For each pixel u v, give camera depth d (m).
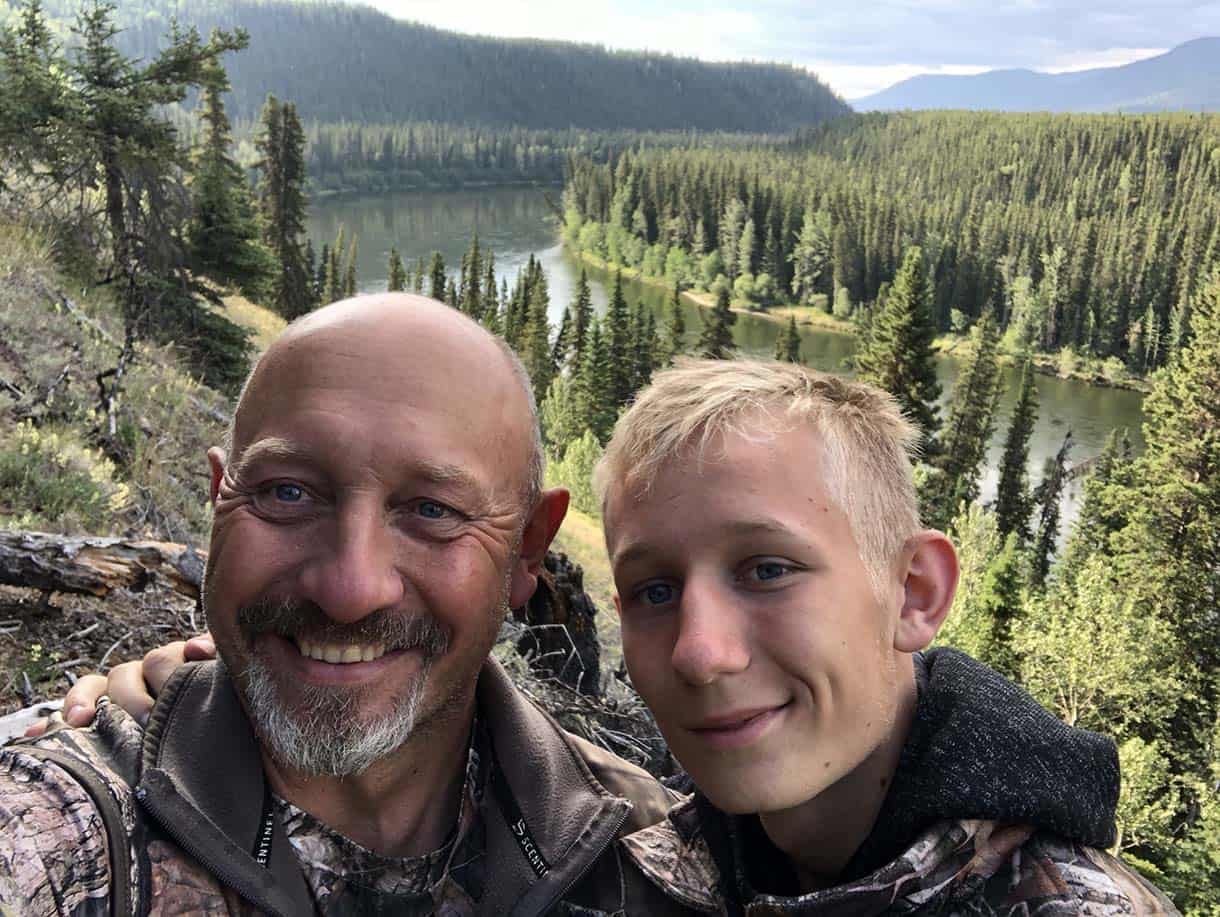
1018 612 9.46
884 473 0.41
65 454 1.88
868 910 0.38
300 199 12.53
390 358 0.45
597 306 38.97
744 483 0.39
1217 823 7.91
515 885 0.47
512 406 0.49
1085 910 0.35
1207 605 11.50
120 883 0.39
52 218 4.33
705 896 0.46
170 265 4.59
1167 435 13.10
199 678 0.48
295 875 0.44
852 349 34.25
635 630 0.42
